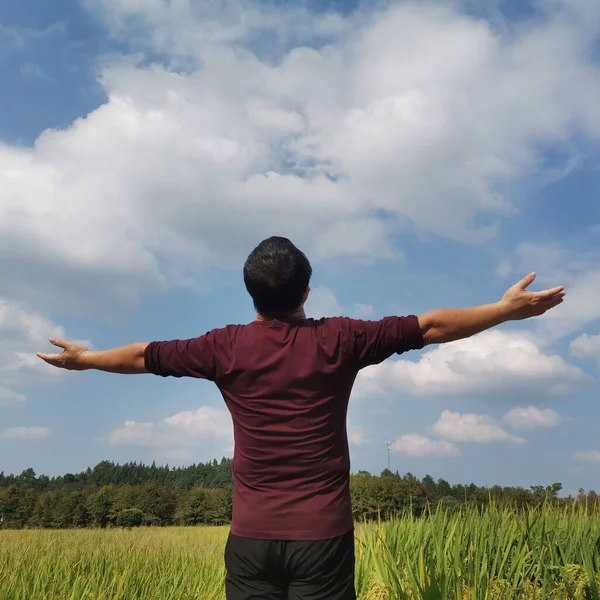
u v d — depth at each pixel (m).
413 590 4.59
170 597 8.70
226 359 2.35
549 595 4.54
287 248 2.46
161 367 2.46
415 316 2.36
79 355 2.57
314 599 2.16
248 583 2.22
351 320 2.38
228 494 116.69
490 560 5.29
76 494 112.12
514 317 2.34
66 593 7.77
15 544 14.05
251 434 2.26
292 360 2.28
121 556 11.27
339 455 2.28
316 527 2.14
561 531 5.73
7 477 180.75
